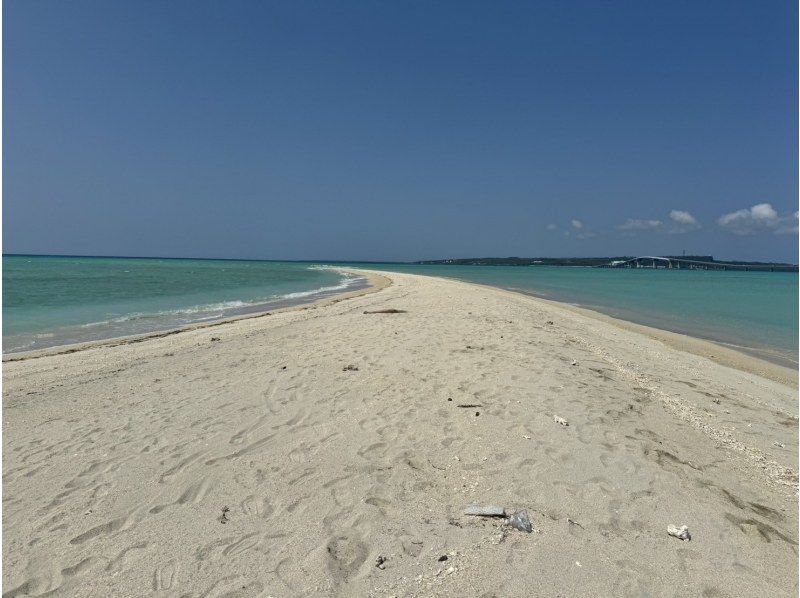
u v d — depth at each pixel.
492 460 4.52
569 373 7.48
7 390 6.81
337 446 4.85
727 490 4.18
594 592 2.83
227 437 5.07
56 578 2.97
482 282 46.88
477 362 8.02
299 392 6.55
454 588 2.84
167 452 4.72
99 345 10.48
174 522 3.56
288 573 3.01
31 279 36.06
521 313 15.23
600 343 11.32
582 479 4.16
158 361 8.52
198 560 3.13
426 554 3.17
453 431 5.21
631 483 4.11
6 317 15.66
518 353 8.73
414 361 8.14
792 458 5.14
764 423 6.31
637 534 3.43
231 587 2.89
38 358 9.05
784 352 12.70
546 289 38.34
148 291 27.72
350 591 2.84
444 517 3.62
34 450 4.79
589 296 31.50
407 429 5.27
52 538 3.37
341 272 73.12
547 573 2.97
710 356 11.64
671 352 11.55
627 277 79.62
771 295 34.97
